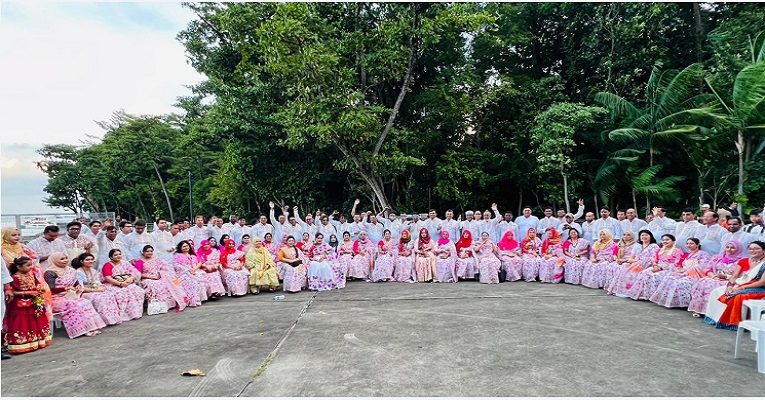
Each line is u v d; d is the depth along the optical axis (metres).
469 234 9.38
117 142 27.39
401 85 16.28
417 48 13.63
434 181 16.81
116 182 32.53
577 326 5.42
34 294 4.93
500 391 3.49
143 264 6.89
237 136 16.25
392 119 13.80
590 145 15.50
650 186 12.87
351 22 14.41
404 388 3.58
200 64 17.25
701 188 12.84
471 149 16.41
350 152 13.52
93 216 22.72
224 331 5.51
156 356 4.57
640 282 6.89
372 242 10.60
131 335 5.45
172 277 7.00
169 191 29.12
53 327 5.87
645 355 4.34
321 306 6.86
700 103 12.62
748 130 10.73
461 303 6.84
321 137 12.41
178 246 7.57
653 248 7.04
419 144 15.62
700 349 4.52
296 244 9.08
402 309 6.49
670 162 14.06
